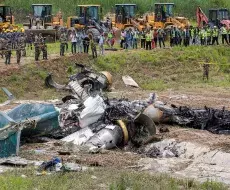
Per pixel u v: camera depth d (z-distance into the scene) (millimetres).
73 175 37656
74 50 91688
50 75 76625
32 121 47344
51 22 115750
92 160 42844
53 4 144000
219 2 154000
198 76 89938
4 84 74438
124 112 52594
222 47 101812
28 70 79062
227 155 45031
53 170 39156
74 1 146375
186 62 93562
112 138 49500
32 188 34062
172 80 87875
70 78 71500
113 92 76375
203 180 39219
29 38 101375
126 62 90250
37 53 83438
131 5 115000
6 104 64000
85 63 87625
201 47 100312
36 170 39094
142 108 55344
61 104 60250
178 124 56500
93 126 51250
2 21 113875
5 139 43469
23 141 49219
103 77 74500
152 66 90750
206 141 49625
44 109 49625
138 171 40500
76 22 113000
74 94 63406
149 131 51156
